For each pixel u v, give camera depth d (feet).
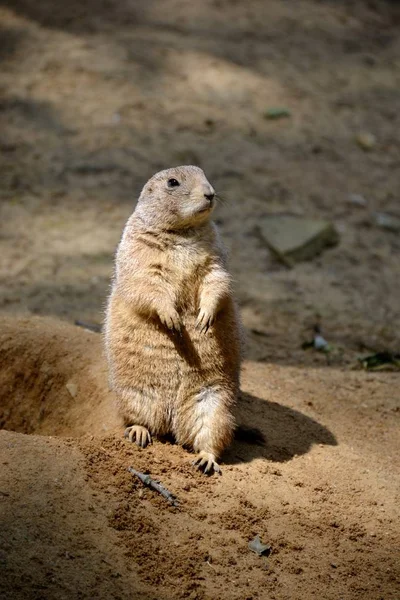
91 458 25.58
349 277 51.67
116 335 28.17
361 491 27.07
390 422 33.40
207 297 27.53
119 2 81.66
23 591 20.15
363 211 58.80
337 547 24.14
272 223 54.95
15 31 73.46
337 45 83.05
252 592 21.84
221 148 63.46
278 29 83.51
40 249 51.03
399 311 48.34
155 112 66.28
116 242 52.24
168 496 24.63
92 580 20.98
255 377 35.68
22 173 58.44
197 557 22.65
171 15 81.66
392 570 23.45
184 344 27.71
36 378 35.40
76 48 71.97
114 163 60.08
